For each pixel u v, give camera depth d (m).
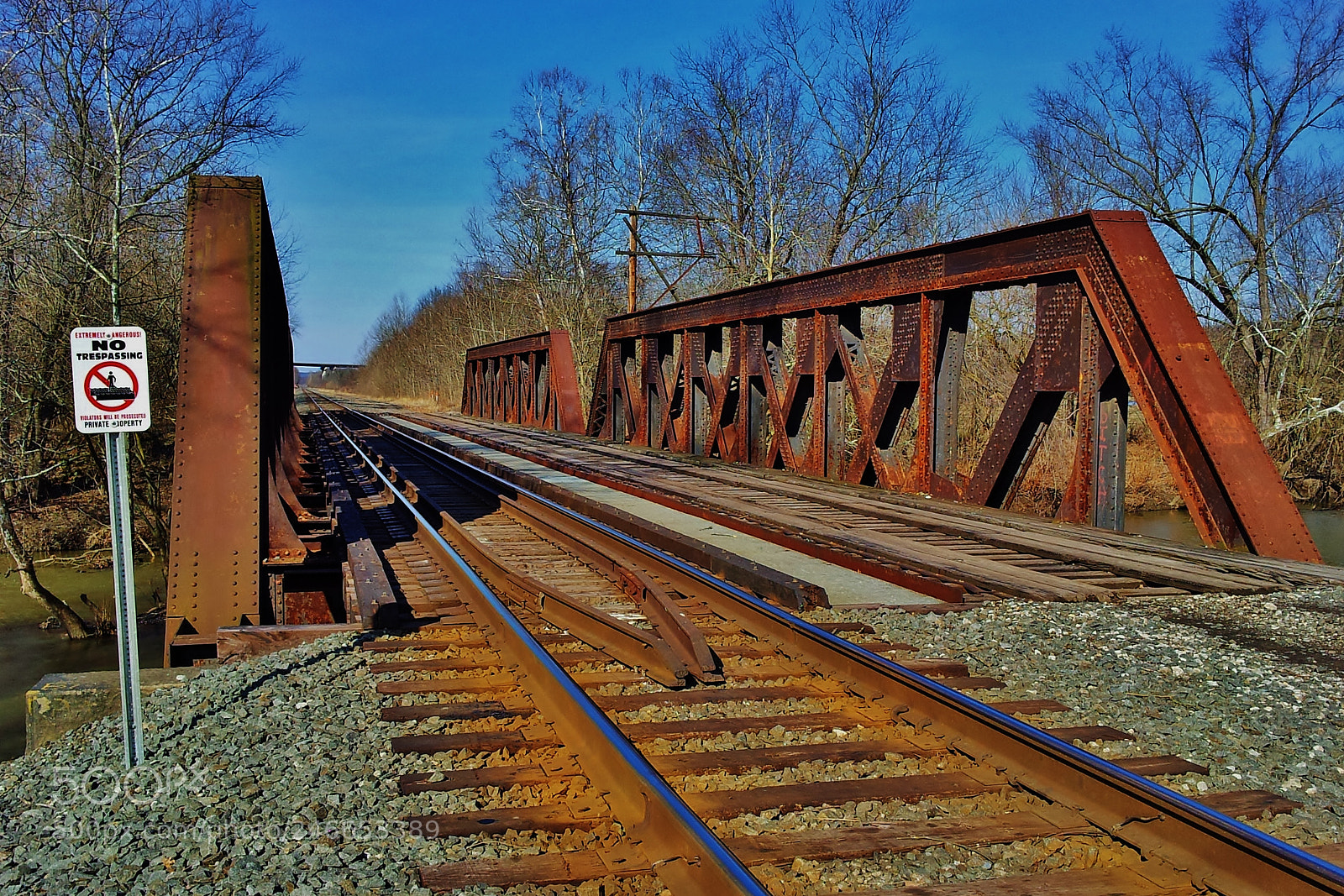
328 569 8.80
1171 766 4.32
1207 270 27.70
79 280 22.05
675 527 11.64
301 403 72.75
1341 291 24.17
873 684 5.30
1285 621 7.06
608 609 7.25
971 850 3.49
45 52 21.55
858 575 8.82
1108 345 10.63
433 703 5.24
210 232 7.73
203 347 7.53
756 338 18.61
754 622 6.78
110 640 17.08
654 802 3.50
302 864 3.41
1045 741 3.99
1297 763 4.39
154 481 23.56
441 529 11.52
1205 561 8.78
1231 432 9.59
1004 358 23.39
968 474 19.56
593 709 4.42
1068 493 11.21
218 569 7.23
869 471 15.17
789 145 38.69
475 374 47.50
